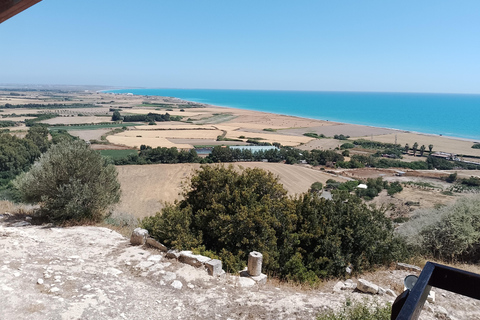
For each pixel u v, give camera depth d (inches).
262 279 403.9
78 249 434.3
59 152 593.3
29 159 2033.7
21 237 444.1
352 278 467.5
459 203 612.4
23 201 604.4
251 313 314.3
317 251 498.9
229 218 479.8
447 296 384.2
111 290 324.2
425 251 595.2
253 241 477.4
